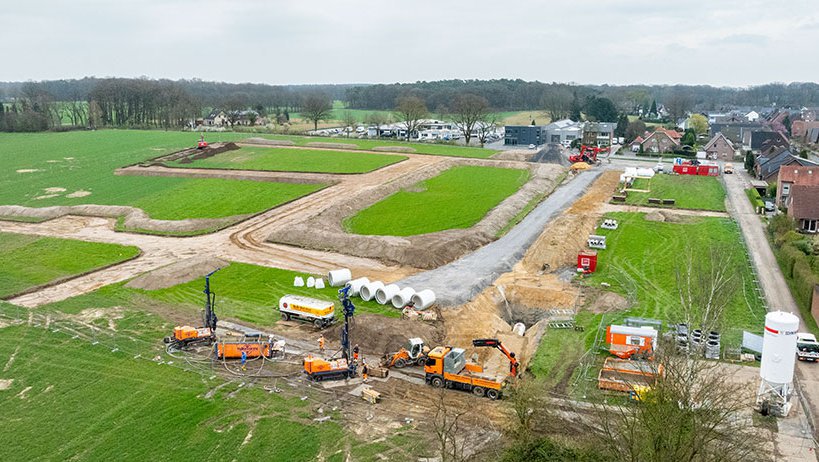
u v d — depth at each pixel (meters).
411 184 118.75
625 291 64.81
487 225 88.44
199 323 58.38
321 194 109.50
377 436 40.03
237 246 83.31
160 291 67.00
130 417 42.31
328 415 42.56
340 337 55.06
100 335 55.44
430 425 41.28
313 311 57.38
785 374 40.91
